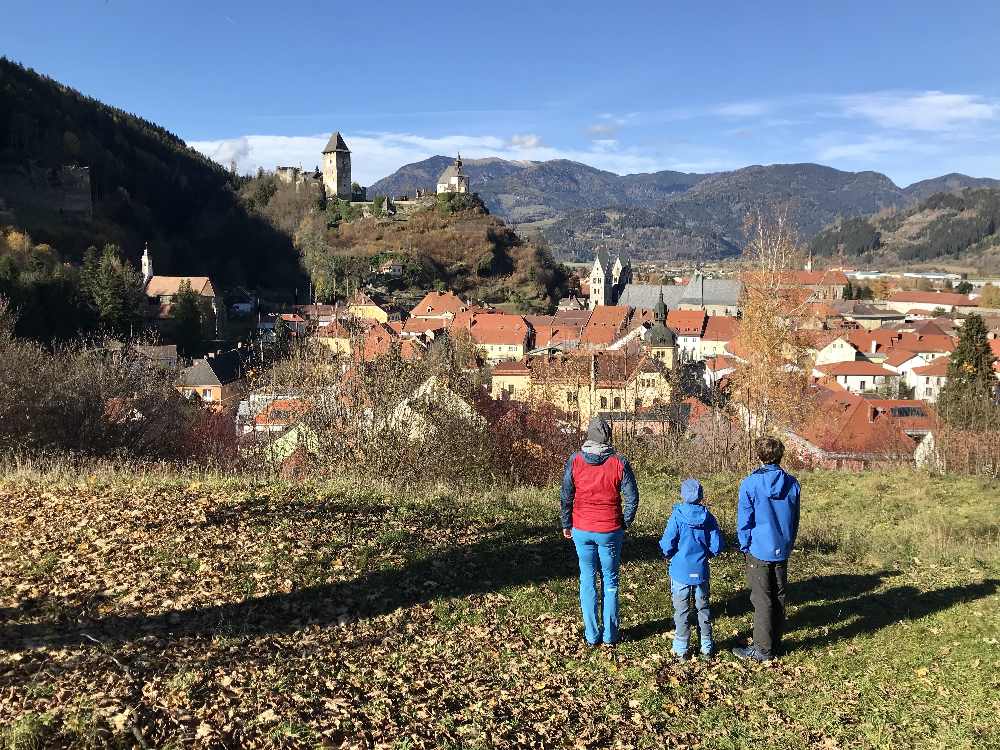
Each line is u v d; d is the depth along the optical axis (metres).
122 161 172.62
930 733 5.96
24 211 127.62
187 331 86.12
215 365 57.88
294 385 20.05
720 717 6.20
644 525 12.68
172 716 5.62
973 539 13.47
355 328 20.72
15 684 5.89
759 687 6.75
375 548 9.93
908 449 36.06
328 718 5.77
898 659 7.26
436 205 184.38
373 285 144.25
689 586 7.17
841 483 19.39
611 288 156.00
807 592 9.21
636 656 7.21
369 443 18.67
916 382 82.00
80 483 12.98
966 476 20.23
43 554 9.04
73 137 154.50
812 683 6.83
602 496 7.16
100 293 79.88
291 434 20.39
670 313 112.06
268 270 159.88
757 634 7.27
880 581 9.64
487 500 13.95
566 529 7.45
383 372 19.84
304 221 171.75
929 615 8.34
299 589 8.39
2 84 152.00
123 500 11.70
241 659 6.62
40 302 71.62
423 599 8.39
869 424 38.06
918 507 16.72
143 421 24.39
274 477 15.42
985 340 57.19
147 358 28.14
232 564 8.95
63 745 5.18
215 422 27.20
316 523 10.91
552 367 36.94
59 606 7.50
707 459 23.94
